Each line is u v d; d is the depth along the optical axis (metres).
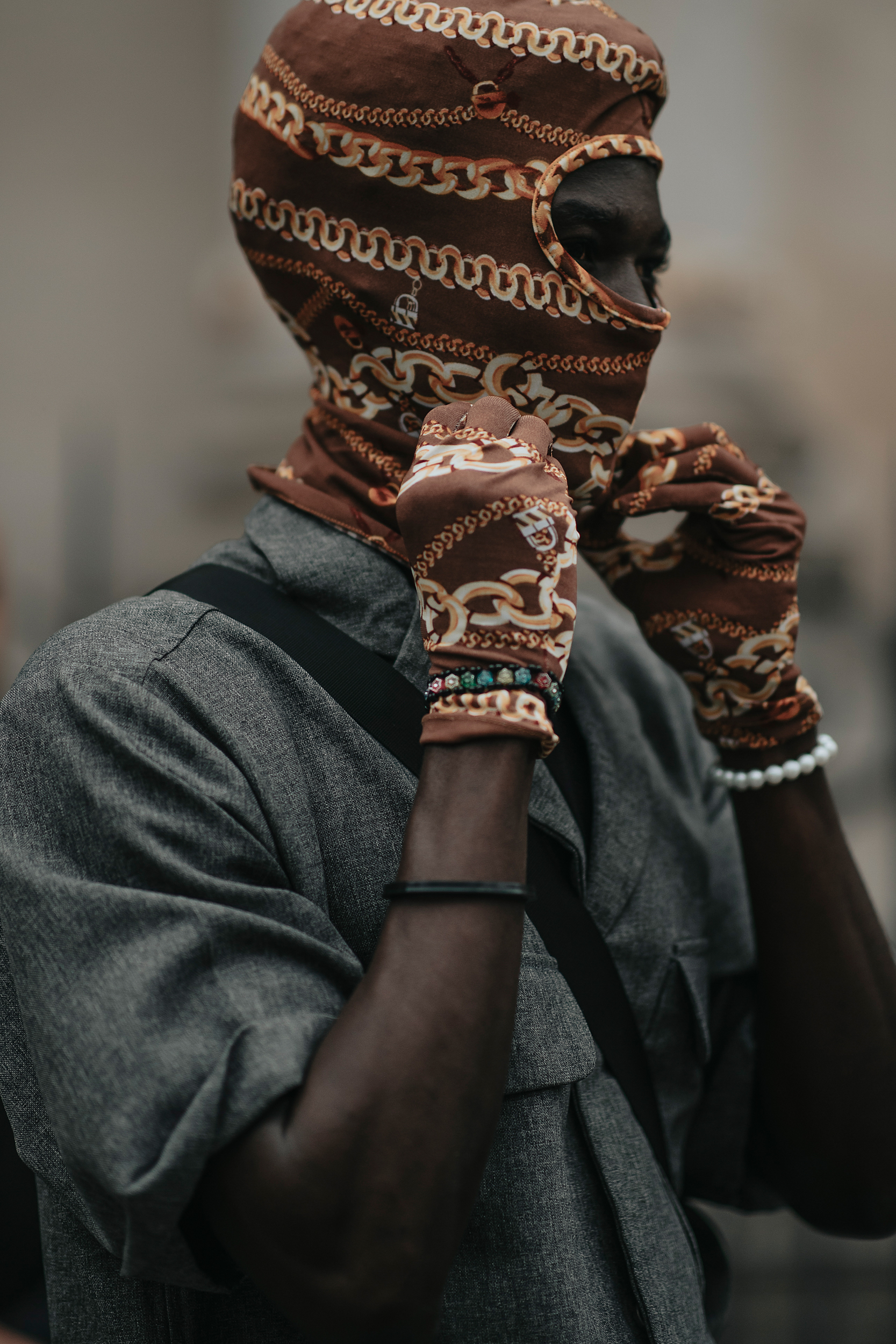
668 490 1.04
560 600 0.80
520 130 0.91
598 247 0.95
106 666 0.85
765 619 1.05
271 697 0.90
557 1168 0.88
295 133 0.95
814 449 3.98
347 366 1.00
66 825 0.80
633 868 1.04
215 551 1.02
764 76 5.04
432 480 0.81
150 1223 0.71
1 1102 0.88
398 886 0.76
